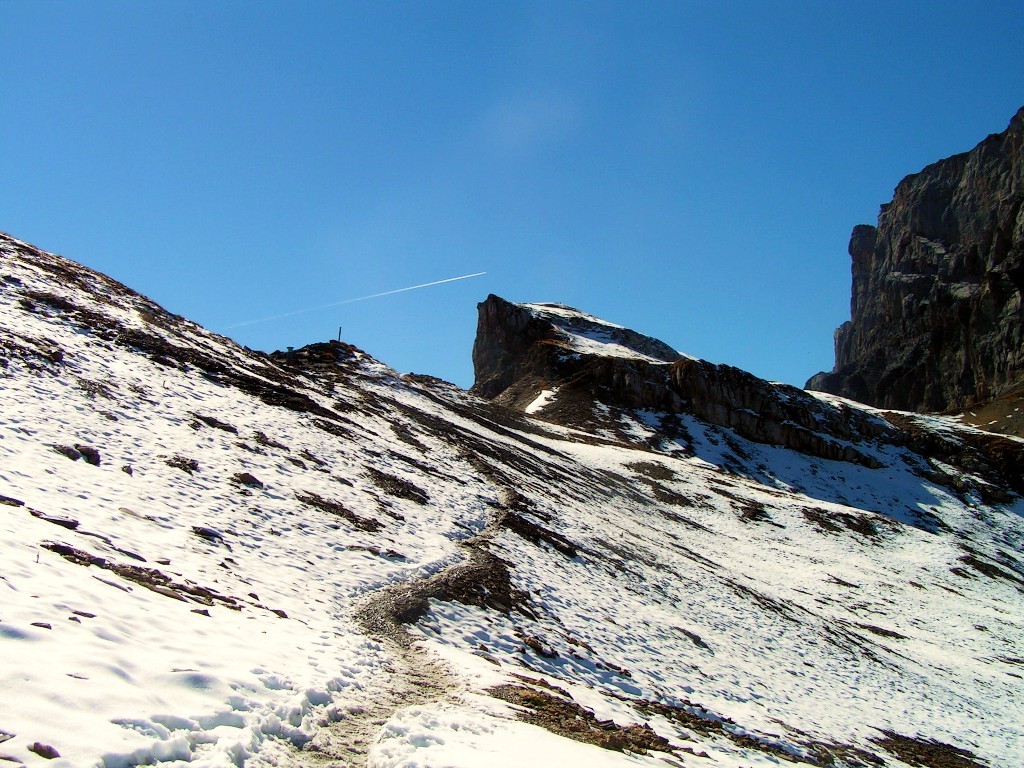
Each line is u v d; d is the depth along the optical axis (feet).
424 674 41.88
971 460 317.01
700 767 41.78
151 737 21.59
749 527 192.13
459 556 72.59
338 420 108.68
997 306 568.00
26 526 37.17
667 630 79.92
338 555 60.03
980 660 128.47
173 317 125.49
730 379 341.00
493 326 451.53
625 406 332.60
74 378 71.67
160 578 39.19
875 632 129.59
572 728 39.58
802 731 65.36
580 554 94.48
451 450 127.34
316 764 25.23
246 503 61.98
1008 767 76.38
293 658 35.14
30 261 108.47
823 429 332.80
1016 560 222.28
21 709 20.02
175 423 73.77
